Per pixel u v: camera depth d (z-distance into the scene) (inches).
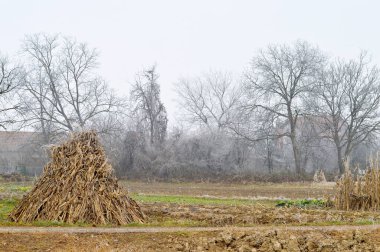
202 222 776.3
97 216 731.4
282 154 2918.3
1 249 559.8
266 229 682.8
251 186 2037.4
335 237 645.3
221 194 1520.7
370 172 1005.2
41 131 2731.3
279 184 2134.6
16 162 2859.3
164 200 1227.9
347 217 844.6
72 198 748.0
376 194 974.4
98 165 783.1
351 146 2650.1
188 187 1942.7
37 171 2711.6
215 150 2583.7
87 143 807.1
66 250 567.8
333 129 2741.1
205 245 600.4
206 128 2886.3
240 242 610.9
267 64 2583.7
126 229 687.7
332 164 2947.8
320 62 2600.9
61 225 705.6
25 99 2657.5
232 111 3021.7
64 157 792.9
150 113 2765.7
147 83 2812.5
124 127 2691.9
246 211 919.7
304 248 596.1
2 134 3152.1
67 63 2824.8
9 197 1100.5
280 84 2573.8
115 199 759.7
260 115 2588.6
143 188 1844.2
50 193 764.0
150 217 834.2
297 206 1069.1
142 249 577.0
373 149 2662.4
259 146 2773.1
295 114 2576.3
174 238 633.0
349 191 999.6
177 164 2443.4
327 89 2576.3
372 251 584.4
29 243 591.5
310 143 2876.5
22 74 2610.7
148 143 2628.0
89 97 2812.5
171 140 2637.8
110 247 582.6
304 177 2301.9
